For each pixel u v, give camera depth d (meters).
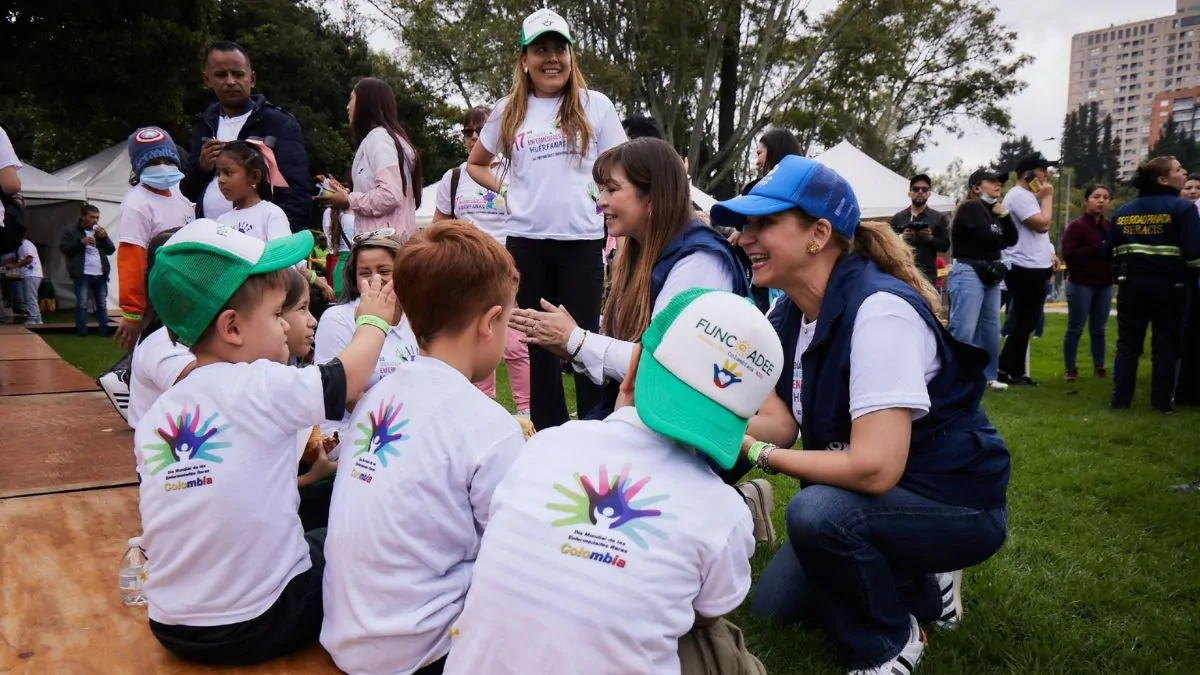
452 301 1.92
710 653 1.86
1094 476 4.47
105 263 13.18
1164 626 2.74
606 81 21.91
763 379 1.62
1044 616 2.79
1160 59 174.12
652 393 1.62
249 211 3.95
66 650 2.08
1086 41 184.50
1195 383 6.81
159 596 1.98
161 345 2.83
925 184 8.52
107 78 15.55
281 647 2.04
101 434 4.32
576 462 1.62
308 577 2.08
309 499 2.74
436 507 1.80
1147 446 5.26
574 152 3.71
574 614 1.48
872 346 2.21
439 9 25.28
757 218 2.40
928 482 2.34
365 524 1.81
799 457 2.31
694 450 1.68
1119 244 6.58
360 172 4.63
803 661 2.47
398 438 1.84
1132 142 176.88
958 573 2.74
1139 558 3.32
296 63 26.00
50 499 3.23
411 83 28.83
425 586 1.80
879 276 2.35
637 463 1.61
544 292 3.86
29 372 6.44
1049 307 23.08
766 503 3.33
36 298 14.54
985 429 2.41
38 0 14.48
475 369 2.04
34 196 15.39
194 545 1.90
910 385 2.18
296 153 4.60
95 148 23.20
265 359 2.07
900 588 2.61
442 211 5.89
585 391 3.86
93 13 15.09
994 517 2.39
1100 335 8.37
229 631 1.95
